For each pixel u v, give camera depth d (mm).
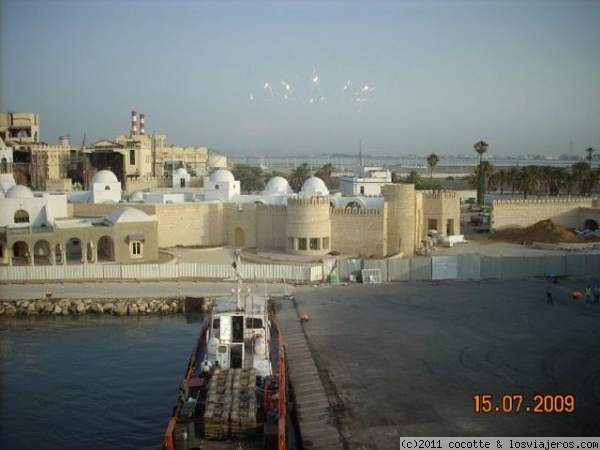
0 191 77562
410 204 78312
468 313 52188
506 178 153375
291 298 57844
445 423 31203
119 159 139750
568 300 56688
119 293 60219
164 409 36906
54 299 58188
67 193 93688
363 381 37094
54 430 34219
